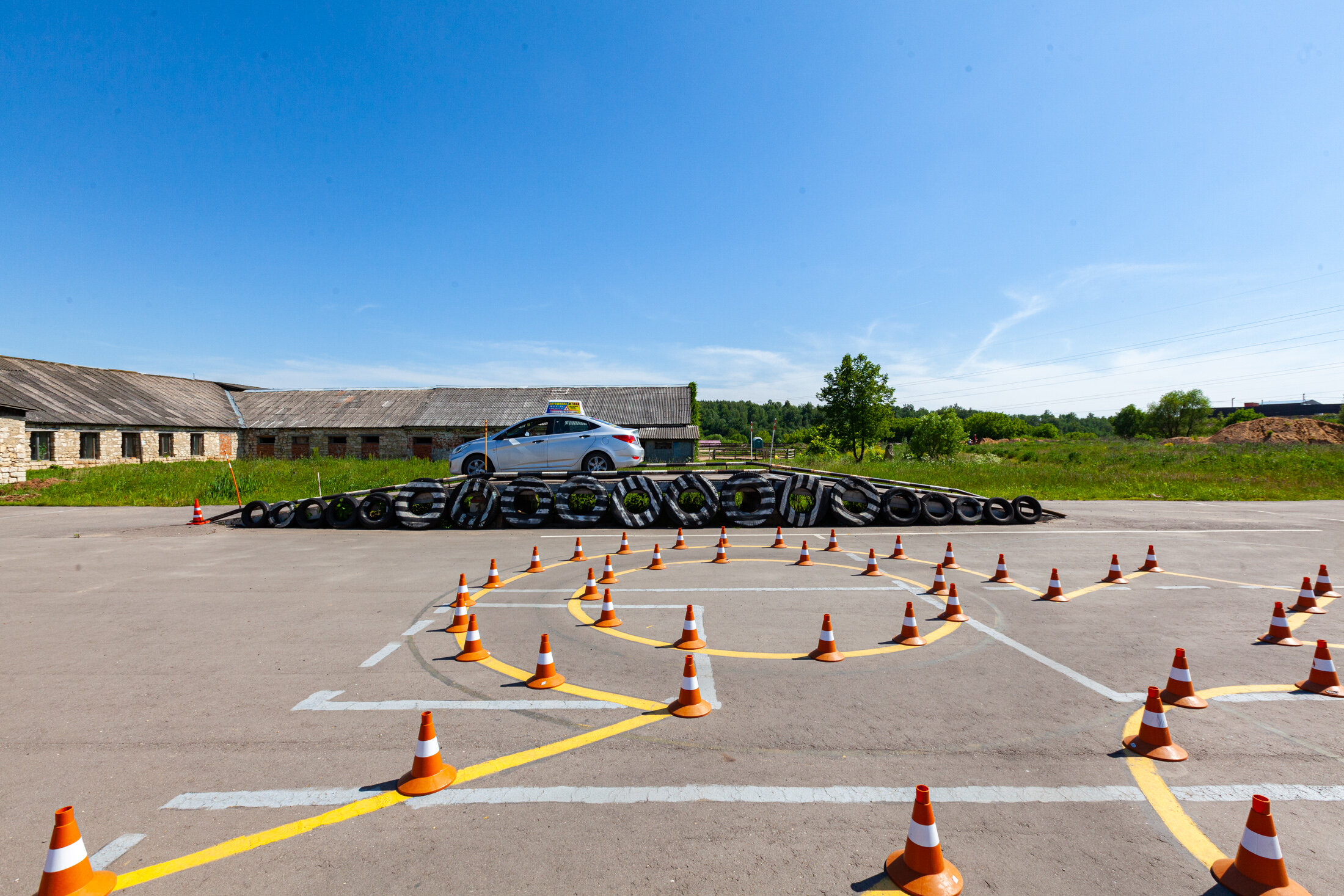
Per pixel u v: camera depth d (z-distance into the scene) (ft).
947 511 46.01
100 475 78.02
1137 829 9.84
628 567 30.55
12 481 76.07
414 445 126.21
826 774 11.47
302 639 19.52
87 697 14.98
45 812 10.37
